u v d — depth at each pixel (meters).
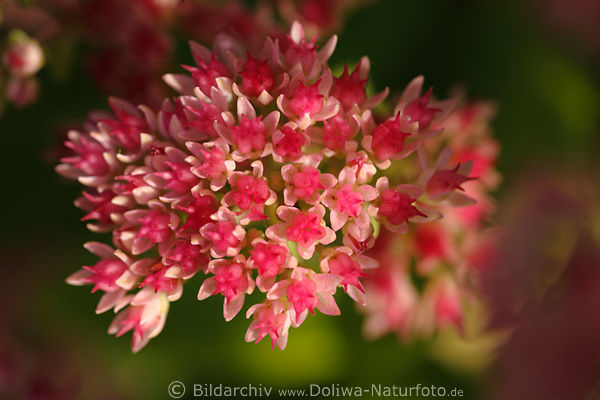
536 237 0.34
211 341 0.36
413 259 0.36
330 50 0.33
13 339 0.36
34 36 0.36
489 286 0.34
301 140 0.32
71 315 0.36
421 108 0.33
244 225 0.32
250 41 0.37
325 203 0.32
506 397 0.33
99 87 0.36
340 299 0.37
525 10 0.37
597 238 0.34
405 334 0.37
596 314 0.33
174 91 0.35
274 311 0.32
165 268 0.32
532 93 0.37
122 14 0.36
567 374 0.33
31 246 0.36
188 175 0.32
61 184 0.36
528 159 0.37
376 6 0.38
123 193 0.33
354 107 0.32
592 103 0.37
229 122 0.32
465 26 0.38
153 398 0.37
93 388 0.36
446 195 0.33
